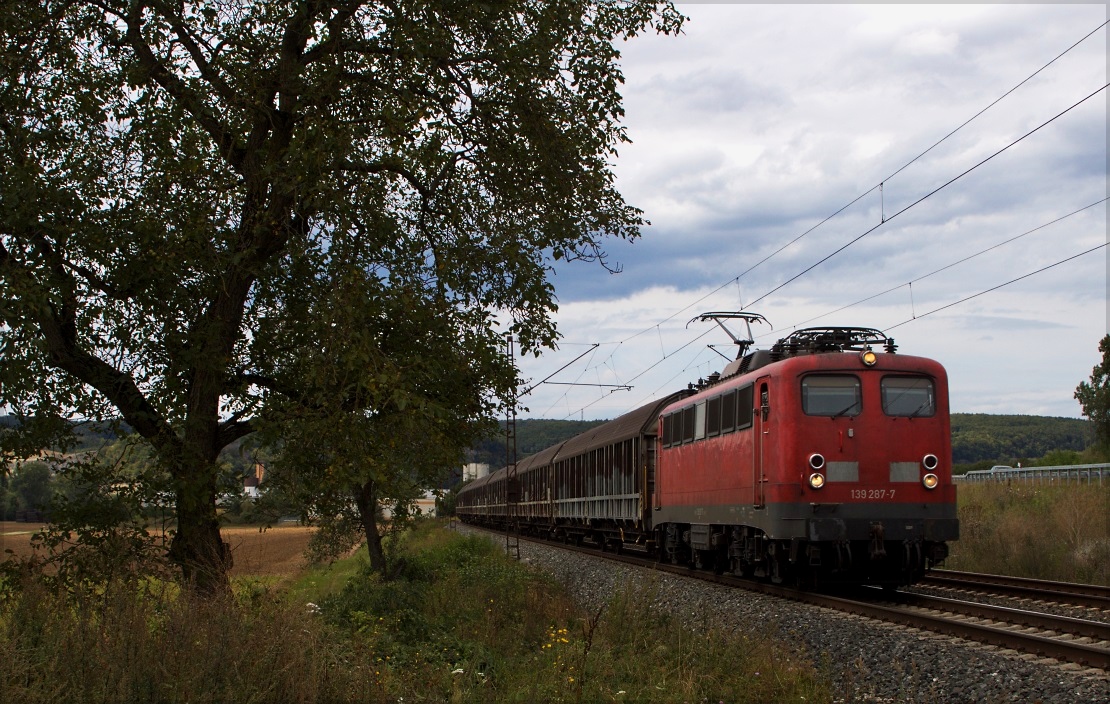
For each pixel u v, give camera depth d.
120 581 9.24
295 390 11.82
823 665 8.98
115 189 11.32
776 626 11.02
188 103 10.96
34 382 10.44
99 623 7.20
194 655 6.57
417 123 11.28
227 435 12.47
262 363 12.12
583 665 8.70
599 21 12.54
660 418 22.20
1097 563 16.81
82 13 11.43
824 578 15.06
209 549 11.04
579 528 32.97
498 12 11.55
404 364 11.01
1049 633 10.34
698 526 18.88
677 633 10.23
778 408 14.34
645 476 23.53
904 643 9.82
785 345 15.59
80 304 11.14
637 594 12.16
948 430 14.28
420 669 8.88
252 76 11.09
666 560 22.53
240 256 10.77
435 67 11.55
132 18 11.30
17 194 10.06
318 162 10.35
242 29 11.42
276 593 8.95
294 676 6.57
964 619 11.66
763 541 15.75
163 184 11.04
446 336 11.78
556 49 12.24
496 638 10.91
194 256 10.95
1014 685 7.98
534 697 7.89
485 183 12.39
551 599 14.01
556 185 12.25
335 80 11.10
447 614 12.82
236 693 6.20
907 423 14.15
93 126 11.31
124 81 11.09
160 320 11.43
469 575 17.89
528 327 11.97
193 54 11.77
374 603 13.40
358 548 39.59
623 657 9.53
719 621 11.18
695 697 8.10
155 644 6.68
